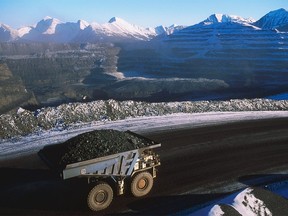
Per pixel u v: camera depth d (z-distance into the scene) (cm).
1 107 7056
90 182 956
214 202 1030
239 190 1112
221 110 2278
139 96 7488
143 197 1046
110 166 941
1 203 989
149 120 1947
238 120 2039
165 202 1022
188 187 1133
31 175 1187
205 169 1295
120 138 1017
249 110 2341
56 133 1644
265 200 971
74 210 961
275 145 1609
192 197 1062
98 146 952
